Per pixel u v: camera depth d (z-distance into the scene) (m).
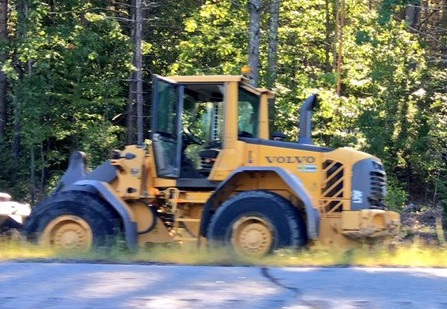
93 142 25.61
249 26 24.00
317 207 9.96
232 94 10.49
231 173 10.15
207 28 25.42
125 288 5.96
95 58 25.69
